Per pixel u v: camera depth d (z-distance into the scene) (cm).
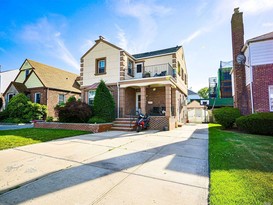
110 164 390
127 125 1091
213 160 404
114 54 1375
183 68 1869
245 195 234
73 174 328
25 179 304
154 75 1375
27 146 575
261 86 944
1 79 2428
